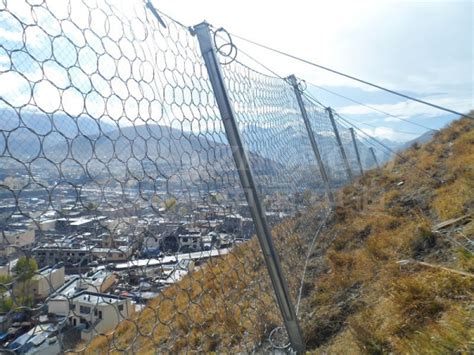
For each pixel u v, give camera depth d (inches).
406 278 110.1
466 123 382.3
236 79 92.3
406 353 81.2
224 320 72.7
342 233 212.5
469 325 80.0
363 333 95.8
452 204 170.7
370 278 136.3
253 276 90.6
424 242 144.9
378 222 202.7
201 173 64.0
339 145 414.9
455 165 245.4
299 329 94.5
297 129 196.9
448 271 107.1
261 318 92.9
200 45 76.5
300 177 185.8
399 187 286.8
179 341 56.6
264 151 114.1
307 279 152.9
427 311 94.6
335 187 347.9
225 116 78.8
